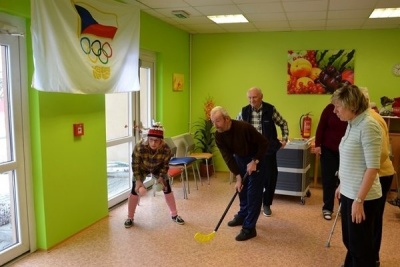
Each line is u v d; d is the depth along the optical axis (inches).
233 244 122.6
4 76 103.7
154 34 185.6
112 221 144.0
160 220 145.3
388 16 175.2
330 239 125.0
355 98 75.5
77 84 117.2
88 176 136.3
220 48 231.3
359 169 77.9
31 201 114.2
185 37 228.4
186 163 180.2
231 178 213.2
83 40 119.6
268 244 122.9
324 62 213.8
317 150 145.8
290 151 168.1
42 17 102.8
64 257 112.6
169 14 178.4
